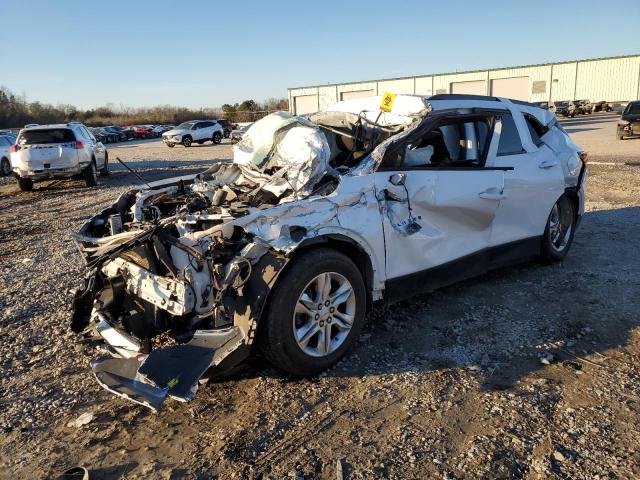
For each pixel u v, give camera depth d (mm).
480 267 4867
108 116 79938
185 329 3518
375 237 3900
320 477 2652
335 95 60844
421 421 3078
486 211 4750
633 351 3812
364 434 2979
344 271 3674
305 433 3008
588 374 3531
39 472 2779
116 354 3553
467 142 4758
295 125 4422
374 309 4688
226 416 3207
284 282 3365
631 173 12359
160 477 2703
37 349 4215
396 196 4059
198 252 3281
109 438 3047
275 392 3441
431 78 59000
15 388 3641
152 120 76000
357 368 3709
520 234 5223
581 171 5961
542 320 4383
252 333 3229
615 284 5121
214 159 22531
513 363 3713
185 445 2953
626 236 6836
